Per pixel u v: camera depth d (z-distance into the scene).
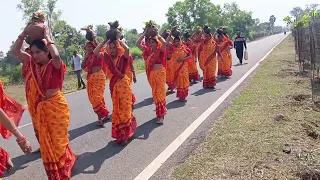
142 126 8.12
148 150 6.43
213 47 12.48
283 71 15.00
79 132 8.08
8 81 31.19
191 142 6.59
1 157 4.47
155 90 8.13
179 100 10.77
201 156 5.70
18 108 5.62
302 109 8.26
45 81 4.72
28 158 6.59
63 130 4.83
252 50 34.78
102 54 6.87
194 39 14.99
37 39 4.73
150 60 8.11
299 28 16.08
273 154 5.52
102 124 8.51
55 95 4.77
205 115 8.57
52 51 4.60
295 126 6.91
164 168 5.47
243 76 14.98
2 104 5.32
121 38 7.45
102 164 5.91
